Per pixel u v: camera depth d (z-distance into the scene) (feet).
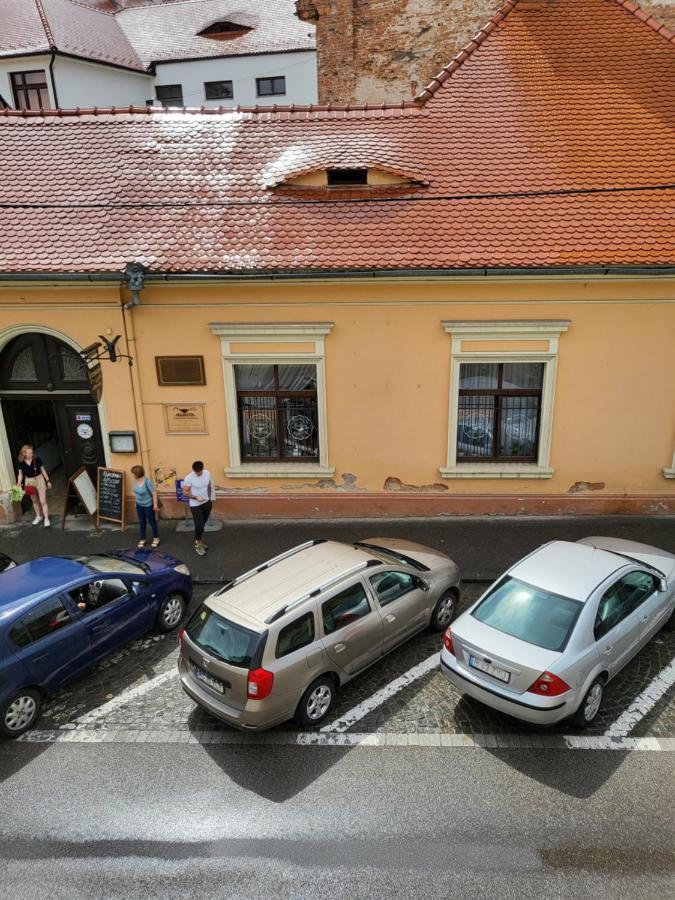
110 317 36.52
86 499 39.73
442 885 16.46
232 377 37.42
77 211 37.29
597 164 36.70
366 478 38.86
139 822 18.78
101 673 26.21
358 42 55.77
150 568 28.76
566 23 43.73
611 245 33.47
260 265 33.86
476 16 52.49
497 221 34.96
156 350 37.19
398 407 37.40
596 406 36.70
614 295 34.65
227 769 20.74
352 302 35.63
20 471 39.34
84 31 94.53
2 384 39.73
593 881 16.46
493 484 38.34
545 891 16.21
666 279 33.99
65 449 40.78
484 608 23.18
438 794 19.40
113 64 92.02
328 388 37.29
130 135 41.52
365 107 41.52
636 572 24.45
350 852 17.52
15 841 18.26
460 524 38.14
